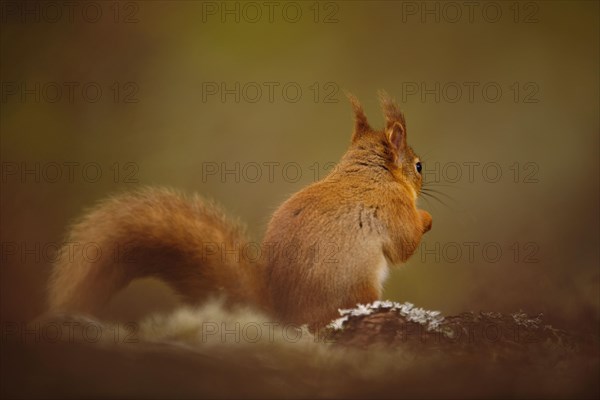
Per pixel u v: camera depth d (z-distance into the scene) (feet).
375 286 27.30
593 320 30.53
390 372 19.89
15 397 16.97
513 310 37.37
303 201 28.32
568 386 19.02
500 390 18.79
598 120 76.43
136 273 25.32
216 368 19.13
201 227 25.88
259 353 20.38
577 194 70.54
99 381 17.80
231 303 25.79
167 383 18.06
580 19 81.25
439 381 19.34
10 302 40.55
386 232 28.55
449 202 65.51
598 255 55.16
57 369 18.12
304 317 26.45
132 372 18.37
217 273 25.77
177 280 25.72
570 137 75.15
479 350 21.62
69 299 24.23
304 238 27.14
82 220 25.44
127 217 25.20
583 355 22.09
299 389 18.62
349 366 20.15
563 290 35.47
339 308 26.53
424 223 31.50
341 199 28.43
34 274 44.65
